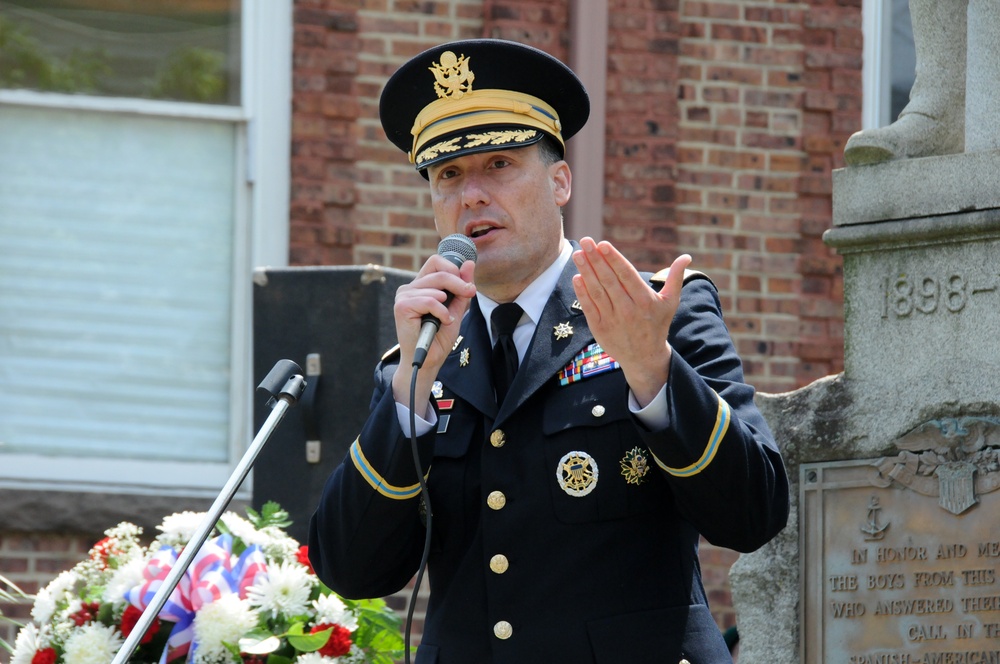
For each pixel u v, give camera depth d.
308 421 14.31
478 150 8.61
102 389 18.80
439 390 8.62
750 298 19.83
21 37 19.03
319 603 10.71
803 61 20.20
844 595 11.02
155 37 19.25
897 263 11.08
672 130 19.86
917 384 10.89
